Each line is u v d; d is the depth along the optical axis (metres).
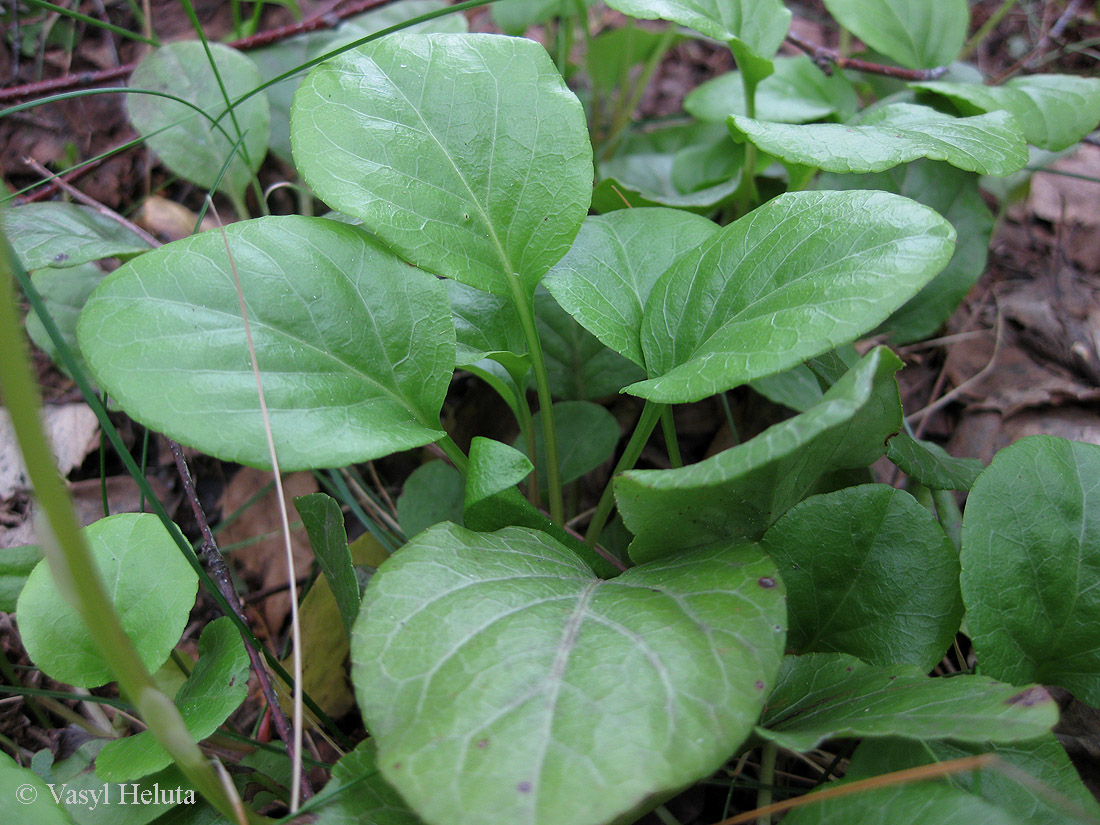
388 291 0.12
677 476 0.10
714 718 0.09
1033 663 0.12
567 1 0.21
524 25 0.21
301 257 0.12
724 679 0.09
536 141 0.13
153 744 0.11
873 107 0.16
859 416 0.12
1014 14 0.28
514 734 0.09
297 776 0.10
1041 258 0.22
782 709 0.11
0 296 0.07
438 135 0.13
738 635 0.10
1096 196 0.23
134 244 0.16
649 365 0.13
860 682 0.11
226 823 0.11
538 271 0.13
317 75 0.13
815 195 0.12
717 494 0.11
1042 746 0.11
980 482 0.12
